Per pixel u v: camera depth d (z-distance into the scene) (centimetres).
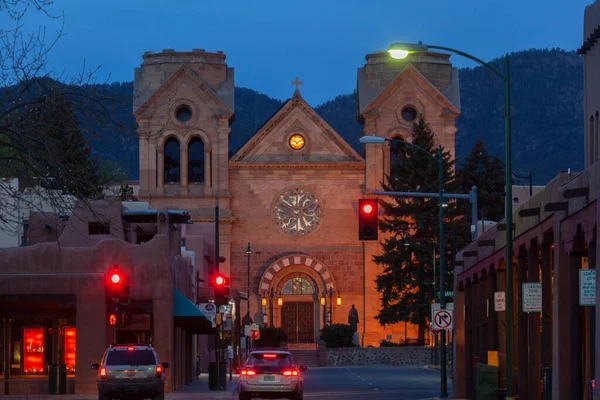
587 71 3994
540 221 2972
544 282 2981
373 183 10006
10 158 2744
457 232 9656
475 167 12369
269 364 4069
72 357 4741
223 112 9975
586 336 2714
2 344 4716
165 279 4866
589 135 3966
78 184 2822
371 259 9944
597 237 2308
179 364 5481
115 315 4256
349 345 9681
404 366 9294
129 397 3772
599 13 3756
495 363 3756
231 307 7081
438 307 4831
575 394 2619
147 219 5803
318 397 4781
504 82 3161
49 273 4700
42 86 2734
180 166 9931
